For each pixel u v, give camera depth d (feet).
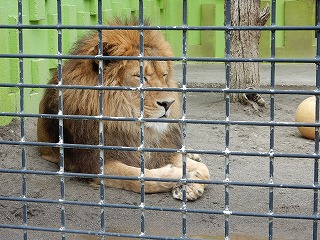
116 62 26.94
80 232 17.39
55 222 24.48
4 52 34.83
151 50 27.58
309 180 30.07
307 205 26.61
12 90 36.24
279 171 31.71
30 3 37.65
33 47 38.37
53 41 40.91
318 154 15.72
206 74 63.77
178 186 27.22
